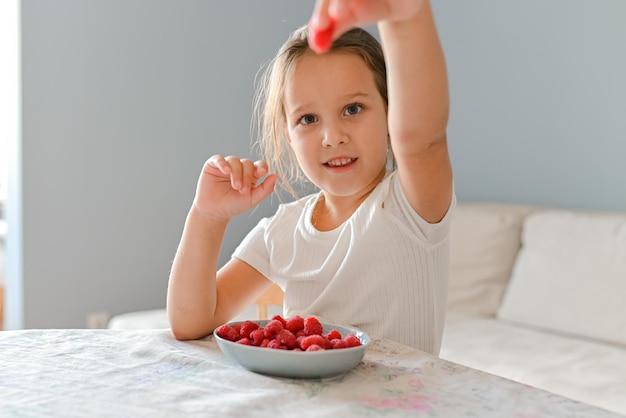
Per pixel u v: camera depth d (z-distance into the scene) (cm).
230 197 88
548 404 67
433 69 76
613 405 165
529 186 279
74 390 69
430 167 87
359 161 99
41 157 273
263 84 128
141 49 292
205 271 91
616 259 221
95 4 281
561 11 265
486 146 294
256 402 66
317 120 99
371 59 99
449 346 212
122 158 290
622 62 248
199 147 308
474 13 295
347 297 101
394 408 65
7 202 284
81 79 279
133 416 63
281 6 327
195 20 304
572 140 265
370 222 98
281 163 126
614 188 253
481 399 68
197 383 72
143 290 298
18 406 65
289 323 83
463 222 269
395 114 80
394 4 62
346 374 75
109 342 87
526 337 221
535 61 275
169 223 302
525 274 243
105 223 288
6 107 281
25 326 273
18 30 266
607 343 215
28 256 273
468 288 259
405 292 99
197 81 306
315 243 106
